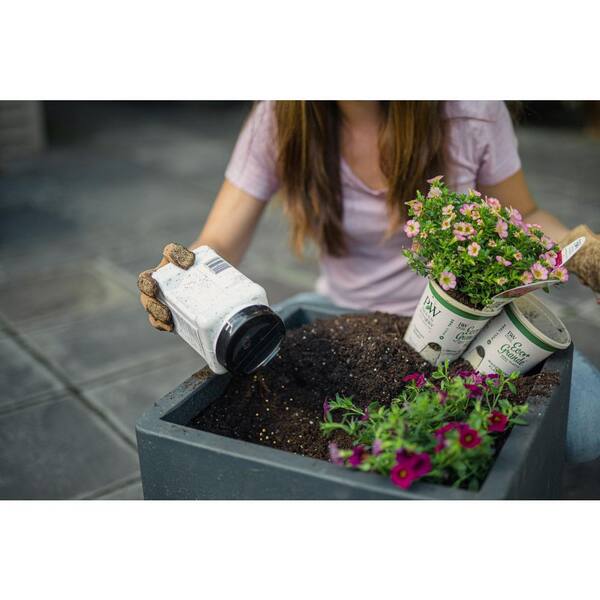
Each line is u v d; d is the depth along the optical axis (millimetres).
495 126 1615
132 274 3750
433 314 1304
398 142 1543
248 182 1717
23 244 4172
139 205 4852
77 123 7191
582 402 1468
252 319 1124
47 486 2141
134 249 4086
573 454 1466
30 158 5992
